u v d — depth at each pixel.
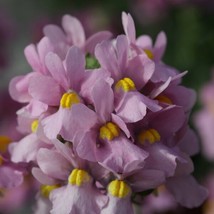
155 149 0.19
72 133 0.18
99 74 0.18
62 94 0.19
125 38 0.19
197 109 0.30
